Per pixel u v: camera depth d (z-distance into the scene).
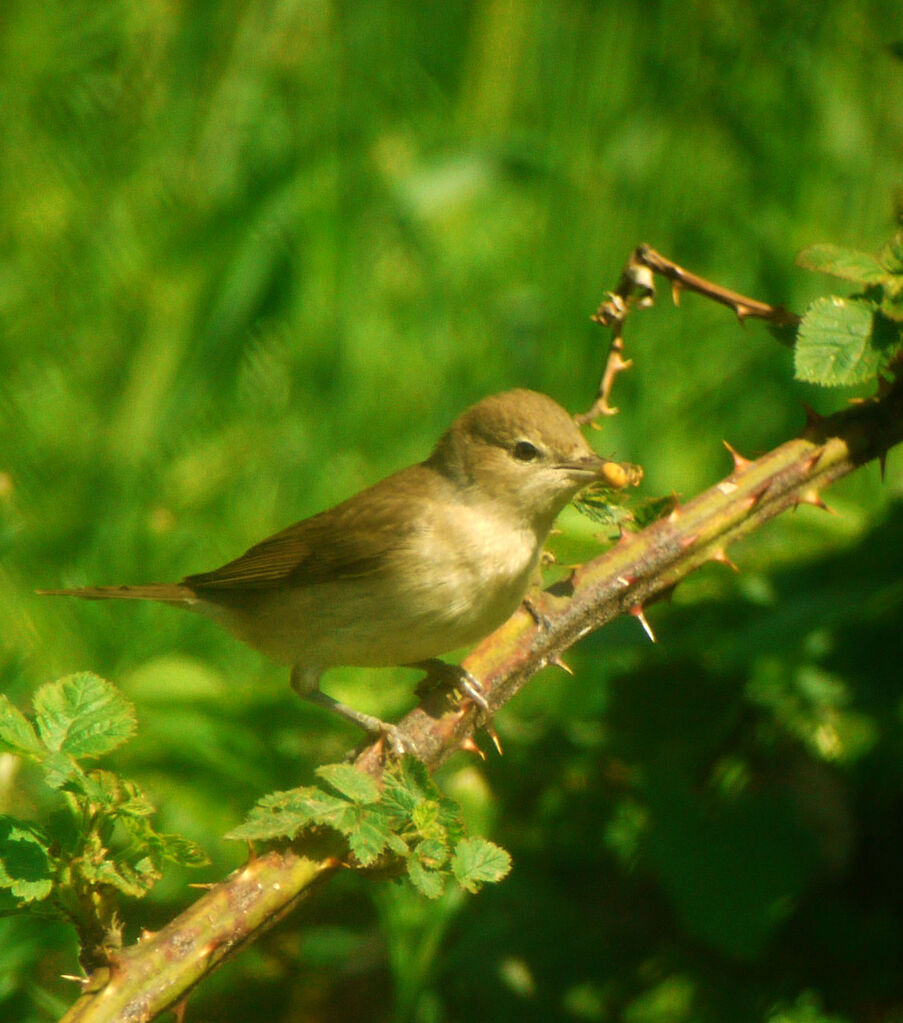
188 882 8.01
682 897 7.04
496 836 7.84
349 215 12.95
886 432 6.09
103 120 13.55
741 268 12.79
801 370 5.35
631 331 12.45
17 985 7.18
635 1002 7.19
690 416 12.16
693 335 12.52
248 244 12.59
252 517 11.67
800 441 6.05
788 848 7.08
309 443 12.01
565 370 12.46
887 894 7.61
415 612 7.48
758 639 7.20
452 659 10.24
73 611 10.55
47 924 7.29
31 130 13.42
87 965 4.50
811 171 12.84
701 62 13.35
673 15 13.45
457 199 12.97
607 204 12.98
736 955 6.91
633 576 5.88
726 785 7.79
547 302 12.77
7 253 12.87
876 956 7.21
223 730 8.18
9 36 13.72
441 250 13.32
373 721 7.77
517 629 5.83
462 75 14.09
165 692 8.22
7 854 4.44
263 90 13.55
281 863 4.72
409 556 7.40
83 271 12.70
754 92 13.28
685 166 13.09
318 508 11.74
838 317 5.43
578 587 5.89
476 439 7.59
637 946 7.41
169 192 13.10
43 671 10.12
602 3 13.68
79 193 13.14
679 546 5.92
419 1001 7.38
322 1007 7.66
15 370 12.14
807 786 7.88
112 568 11.12
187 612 10.72
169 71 13.70
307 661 7.86
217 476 11.74
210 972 4.56
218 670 10.55
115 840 6.39
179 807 7.99
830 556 7.99
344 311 12.57
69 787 4.34
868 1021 7.12
